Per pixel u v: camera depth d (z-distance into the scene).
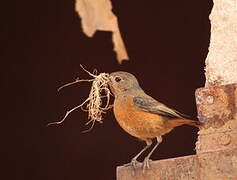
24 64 17.92
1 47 17.80
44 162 18.25
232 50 10.01
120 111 9.78
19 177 18.34
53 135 18.17
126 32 17.17
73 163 18.16
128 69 17.53
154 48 17.31
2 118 18.22
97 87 10.35
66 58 17.80
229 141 8.88
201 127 9.08
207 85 10.06
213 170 8.65
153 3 17.02
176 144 17.45
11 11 17.56
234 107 8.94
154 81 17.52
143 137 9.77
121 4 17.03
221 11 10.19
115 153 17.97
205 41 17.05
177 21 17.08
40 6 17.50
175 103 17.55
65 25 17.56
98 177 18.03
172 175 8.85
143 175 9.03
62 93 17.98
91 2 12.83
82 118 18.00
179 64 17.33
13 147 18.30
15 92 18.11
